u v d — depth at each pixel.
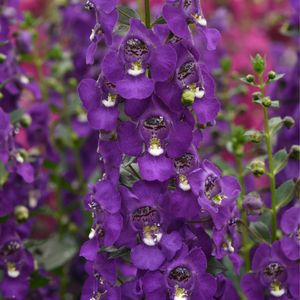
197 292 0.33
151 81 0.32
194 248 0.33
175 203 0.33
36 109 0.48
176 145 0.33
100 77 0.33
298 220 0.35
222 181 0.34
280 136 0.46
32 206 0.45
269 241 0.38
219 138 0.51
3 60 0.42
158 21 0.33
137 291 0.33
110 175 0.34
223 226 0.34
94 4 0.32
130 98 0.32
